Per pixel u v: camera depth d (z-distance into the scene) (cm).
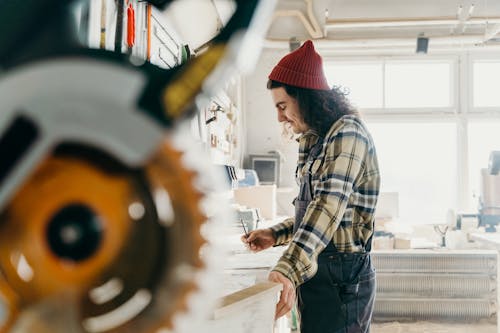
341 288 143
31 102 29
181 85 31
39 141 29
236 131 507
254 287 93
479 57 546
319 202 127
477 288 419
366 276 147
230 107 437
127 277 33
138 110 30
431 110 552
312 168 146
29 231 31
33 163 29
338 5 439
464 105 547
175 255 32
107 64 31
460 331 400
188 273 32
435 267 421
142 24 166
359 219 146
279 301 108
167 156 32
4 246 31
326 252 144
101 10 130
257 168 537
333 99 152
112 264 33
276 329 185
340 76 568
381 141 561
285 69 150
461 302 421
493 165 438
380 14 454
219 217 33
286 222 175
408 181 559
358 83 566
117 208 32
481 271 419
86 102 29
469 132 550
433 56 550
